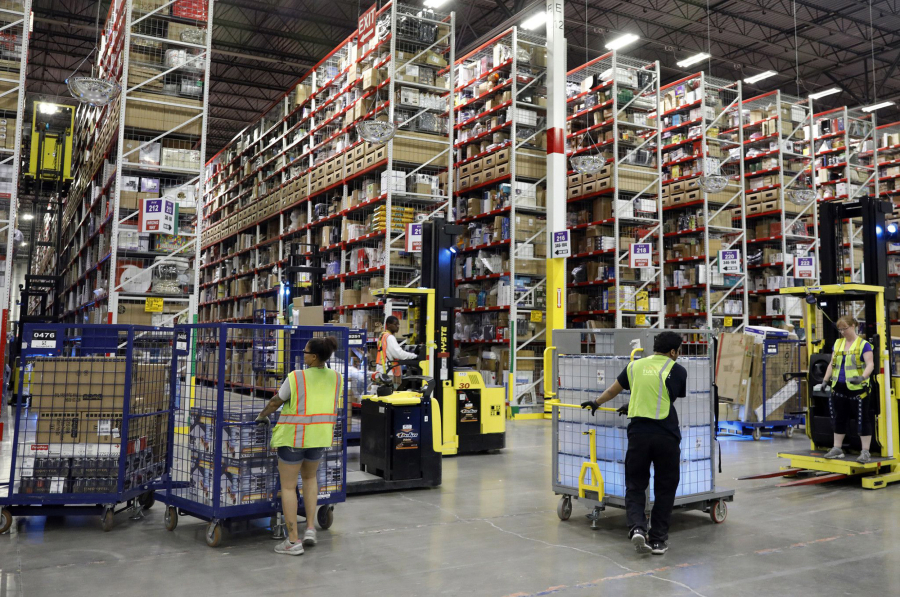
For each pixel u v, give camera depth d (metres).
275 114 18.88
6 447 8.91
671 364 4.87
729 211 16.08
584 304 14.84
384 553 4.77
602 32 23.70
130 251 9.98
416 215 12.60
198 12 10.47
